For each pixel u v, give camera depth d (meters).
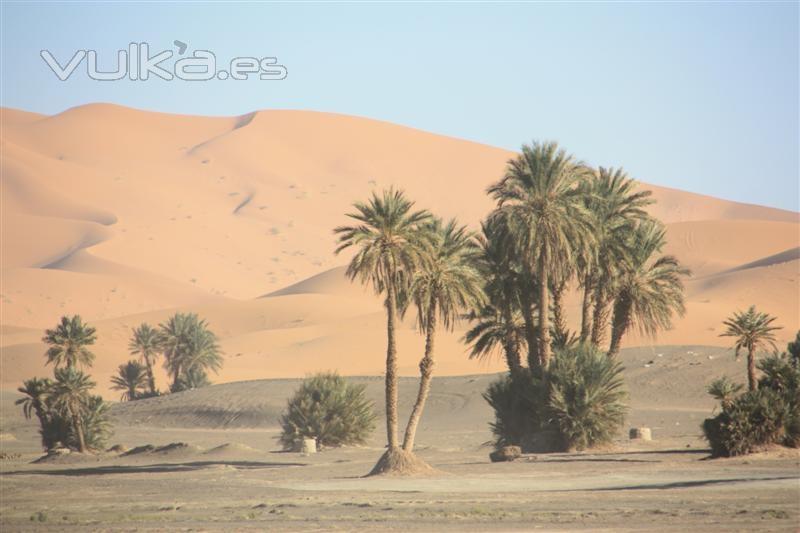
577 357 110.69
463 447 131.25
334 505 65.56
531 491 72.25
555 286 119.06
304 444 131.00
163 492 79.12
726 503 59.88
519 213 109.00
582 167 115.25
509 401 116.12
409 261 89.94
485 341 119.19
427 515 58.66
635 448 109.25
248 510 64.44
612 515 56.31
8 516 64.38
